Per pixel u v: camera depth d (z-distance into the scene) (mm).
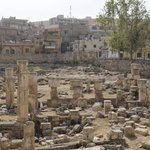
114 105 31344
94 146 17297
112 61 63406
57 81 31453
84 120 23984
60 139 19516
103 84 42406
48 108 29969
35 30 103250
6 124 22031
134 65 35406
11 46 82375
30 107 27031
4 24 110625
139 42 58844
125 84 38125
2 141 18219
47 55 80000
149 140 18844
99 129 21688
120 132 18625
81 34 100625
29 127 16781
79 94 31531
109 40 63031
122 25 58812
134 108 28031
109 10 59344
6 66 70938
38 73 64000
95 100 32094
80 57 74562
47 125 22062
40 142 19750
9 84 29844
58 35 92938
